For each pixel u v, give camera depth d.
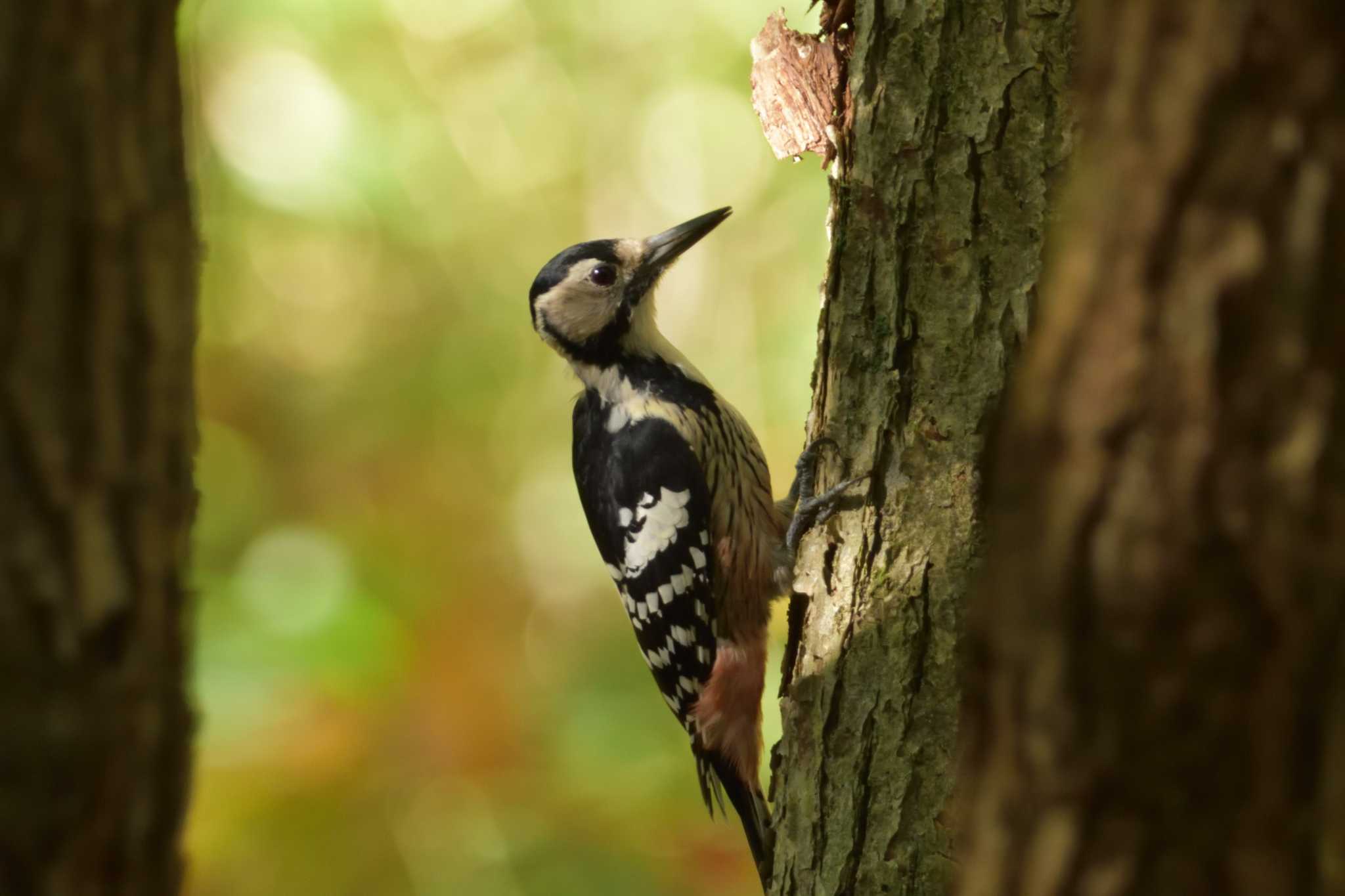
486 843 15.34
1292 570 2.79
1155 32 2.80
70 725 3.02
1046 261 6.41
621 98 18.69
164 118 3.15
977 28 6.57
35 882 3.03
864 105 6.91
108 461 3.06
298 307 19.52
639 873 14.98
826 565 7.10
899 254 6.77
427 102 17.88
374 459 19.81
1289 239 2.71
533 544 19.83
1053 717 3.03
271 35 16.66
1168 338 2.81
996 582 3.21
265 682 13.70
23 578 2.97
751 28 18.03
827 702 6.95
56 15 2.93
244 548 17.70
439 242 18.72
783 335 17.75
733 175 18.53
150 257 3.11
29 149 2.92
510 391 20.14
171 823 3.31
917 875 6.54
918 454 6.73
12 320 2.95
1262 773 2.88
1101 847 3.02
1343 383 2.75
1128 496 2.87
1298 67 2.67
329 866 14.31
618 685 17.27
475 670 17.48
